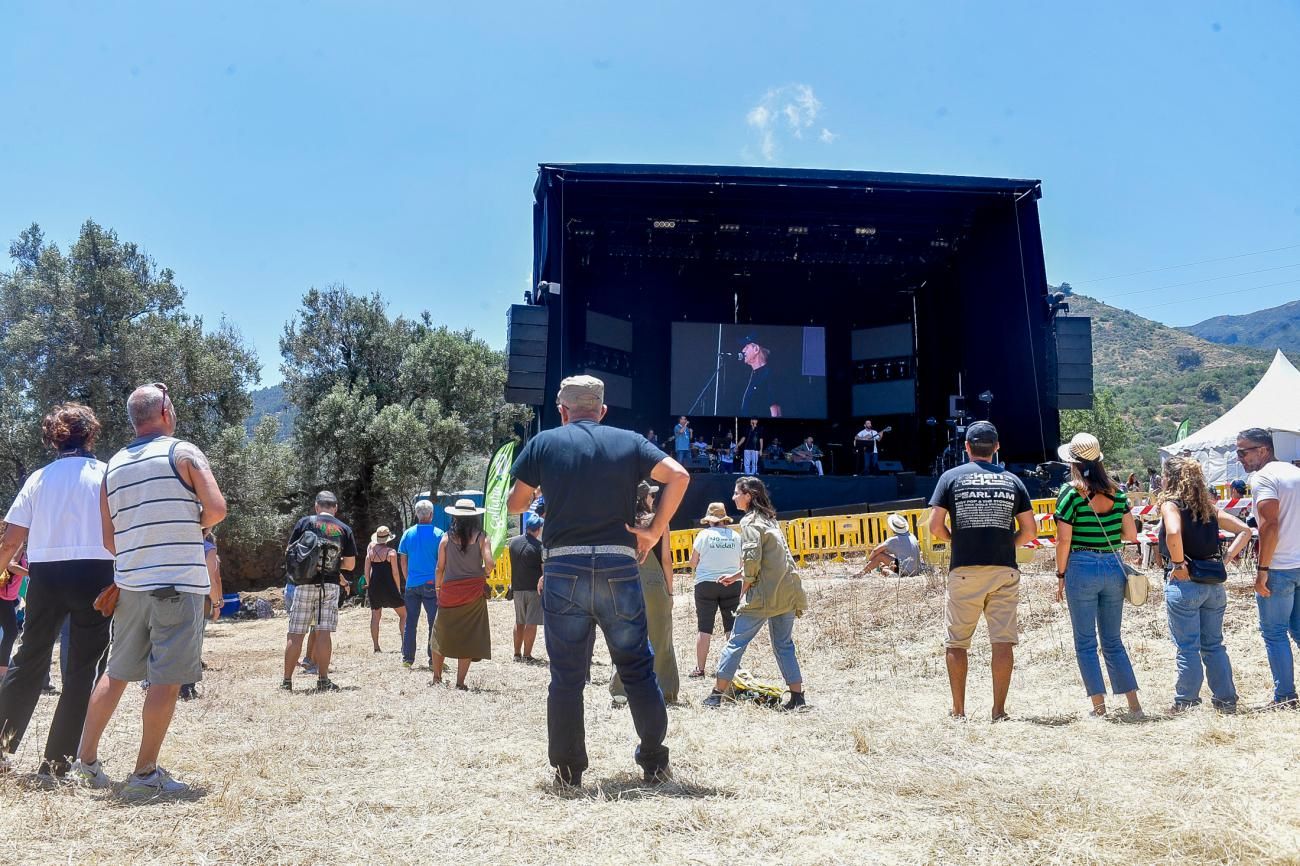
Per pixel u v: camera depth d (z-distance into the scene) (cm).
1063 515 537
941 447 2227
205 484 380
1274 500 509
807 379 2270
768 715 550
